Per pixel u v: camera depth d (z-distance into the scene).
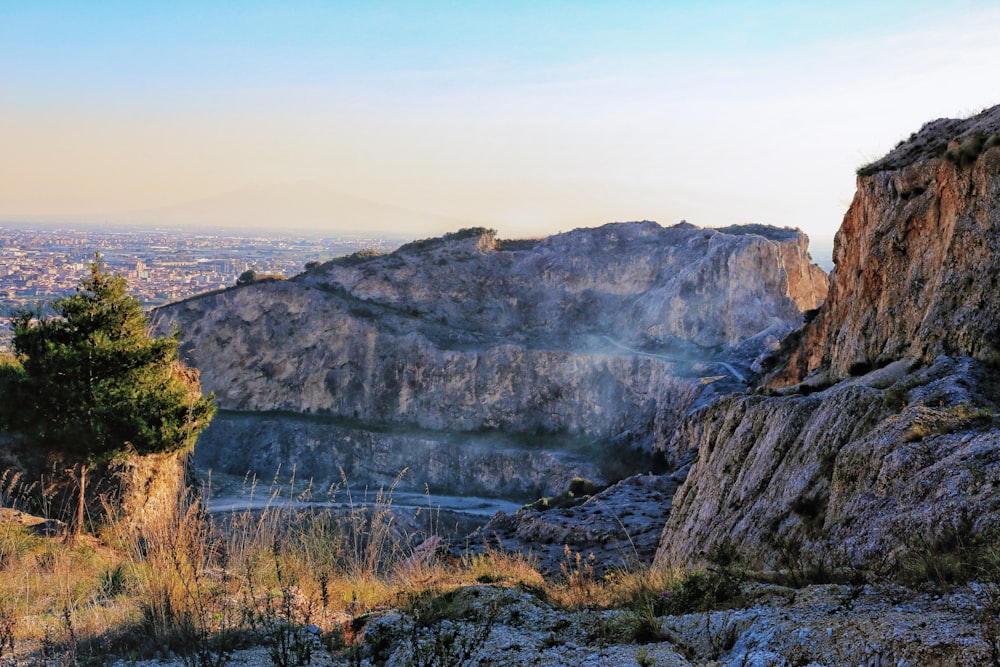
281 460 96.00
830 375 23.44
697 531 17.78
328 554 11.63
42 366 23.41
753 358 87.25
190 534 10.73
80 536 18.38
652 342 102.81
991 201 16.34
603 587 11.45
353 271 115.81
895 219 21.73
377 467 94.31
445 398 100.50
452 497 84.38
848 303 27.38
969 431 10.66
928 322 16.62
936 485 9.56
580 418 95.88
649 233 119.44
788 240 107.81
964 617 5.85
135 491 25.69
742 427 18.08
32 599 10.95
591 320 113.25
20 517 19.77
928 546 8.06
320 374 104.56
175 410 24.62
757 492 15.50
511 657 6.95
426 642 7.32
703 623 7.57
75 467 23.77
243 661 7.44
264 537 11.47
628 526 24.91
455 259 118.12
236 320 108.12
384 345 104.75
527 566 14.05
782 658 6.09
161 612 8.59
